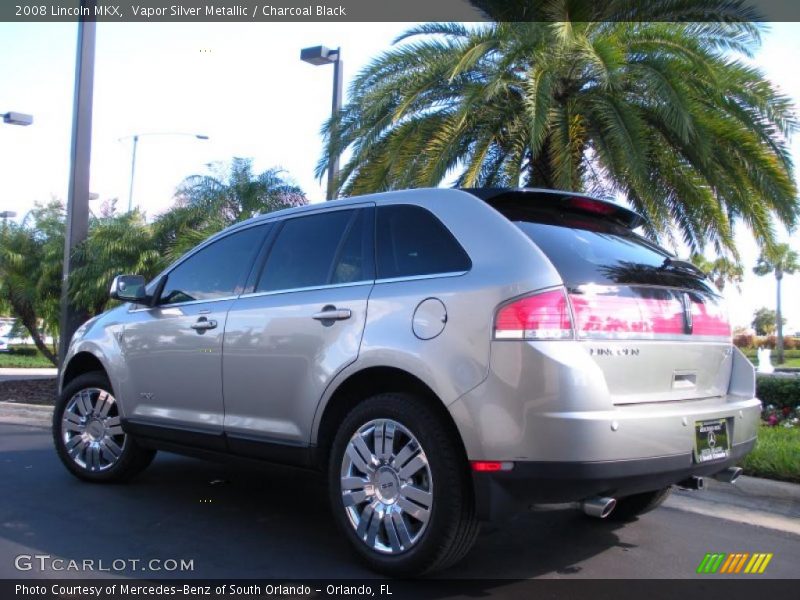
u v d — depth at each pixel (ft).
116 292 17.51
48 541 14.60
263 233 16.34
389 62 32.12
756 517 17.01
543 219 13.21
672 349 12.64
